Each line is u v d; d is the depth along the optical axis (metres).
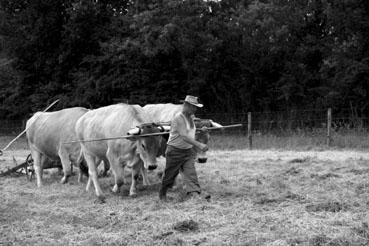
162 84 27.69
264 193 9.53
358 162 13.33
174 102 27.95
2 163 17.80
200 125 10.29
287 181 10.83
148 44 24.55
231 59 27.03
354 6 22.62
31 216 8.63
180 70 27.89
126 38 26.42
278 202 8.62
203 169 13.62
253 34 25.22
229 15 26.16
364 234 6.47
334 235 6.50
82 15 28.03
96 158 10.95
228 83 27.61
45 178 13.58
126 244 6.78
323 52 24.45
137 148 9.58
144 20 24.08
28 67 32.41
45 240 7.14
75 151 12.23
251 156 16.88
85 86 28.45
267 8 24.06
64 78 30.95
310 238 6.39
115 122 10.12
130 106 10.25
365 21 22.39
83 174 12.76
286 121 23.94
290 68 25.27
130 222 7.93
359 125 21.00
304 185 10.23
